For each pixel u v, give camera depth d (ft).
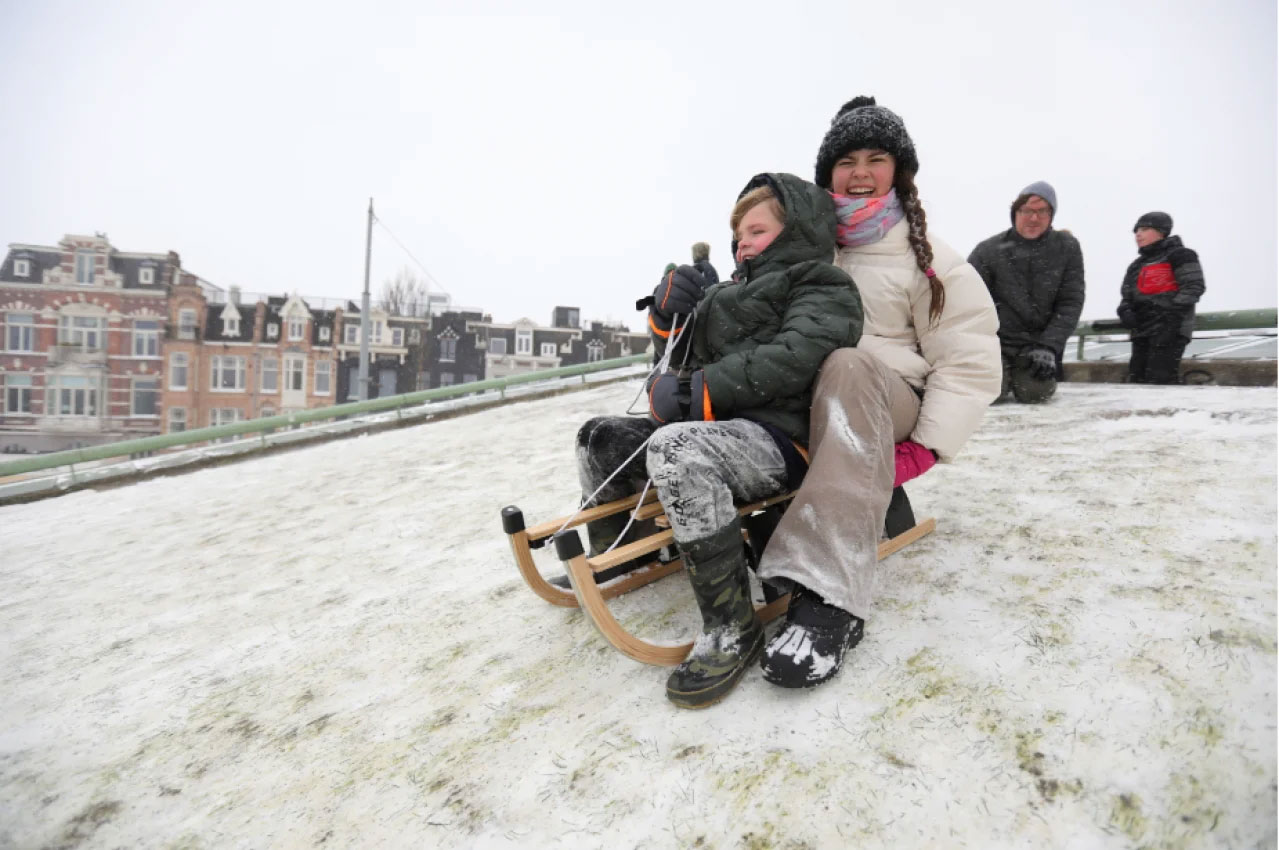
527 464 17.08
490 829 4.69
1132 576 6.42
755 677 5.66
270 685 7.43
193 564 12.64
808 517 5.36
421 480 16.99
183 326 143.02
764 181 6.41
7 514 20.93
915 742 4.74
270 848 4.96
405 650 7.66
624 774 4.92
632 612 7.24
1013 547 7.38
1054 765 4.38
